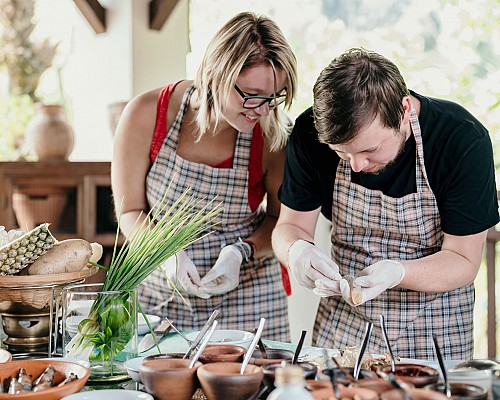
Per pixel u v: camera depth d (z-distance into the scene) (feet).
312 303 12.85
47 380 4.79
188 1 15.51
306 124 7.19
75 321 5.43
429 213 6.86
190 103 8.00
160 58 15.08
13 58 18.15
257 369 4.48
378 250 7.18
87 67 15.85
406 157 6.73
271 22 6.98
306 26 17.63
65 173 13.71
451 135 6.57
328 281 6.47
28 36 18.13
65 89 18.57
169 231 6.35
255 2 17.81
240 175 8.08
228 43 6.84
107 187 13.82
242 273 8.18
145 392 4.83
